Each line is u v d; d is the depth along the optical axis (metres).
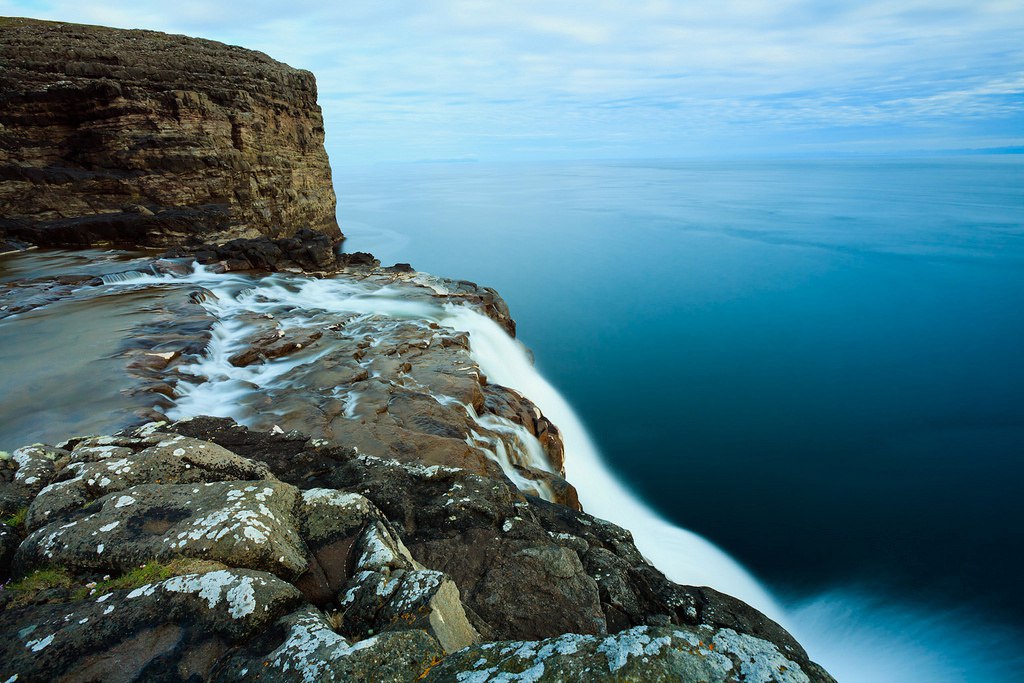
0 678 4.44
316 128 56.09
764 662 4.36
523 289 60.31
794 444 27.30
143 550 5.49
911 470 25.03
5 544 5.88
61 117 35.84
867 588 18.09
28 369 15.94
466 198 184.12
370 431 13.52
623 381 35.47
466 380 17.48
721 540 20.27
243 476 7.17
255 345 18.80
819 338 43.41
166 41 46.47
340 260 36.69
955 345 41.47
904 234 87.56
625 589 7.77
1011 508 22.20
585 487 21.88
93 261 30.11
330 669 4.36
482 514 8.02
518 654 4.50
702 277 63.97
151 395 14.78
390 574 5.66
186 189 38.47
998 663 15.50
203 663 4.60
